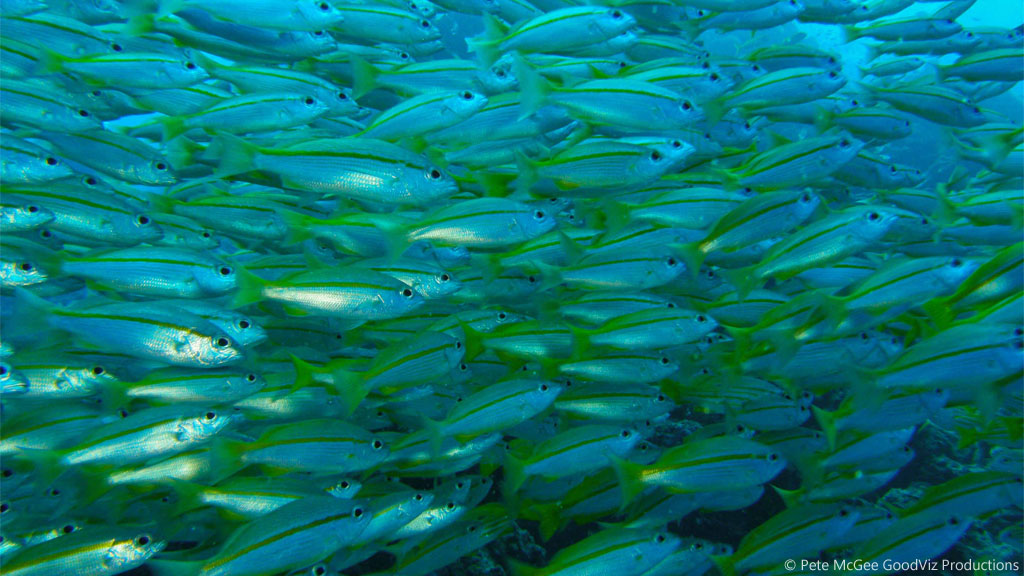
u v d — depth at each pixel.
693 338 0.81
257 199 0.88
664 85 0.91
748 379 0.88
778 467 0.75
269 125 0.87
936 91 1.12
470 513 0.81
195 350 0.69
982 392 0.69
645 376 0.82
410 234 0.79
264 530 0.62
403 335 0.88
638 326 0.82
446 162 0.94
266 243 0.93
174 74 0.86
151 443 0.68
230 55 0.96
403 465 0.79
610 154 0.83
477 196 0.94
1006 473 0.74
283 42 0.92
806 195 0.82
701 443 0.74
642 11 1.13
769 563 0.73
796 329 0.78
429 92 0.86
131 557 0.63
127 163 0.87
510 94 0.90
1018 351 0.67
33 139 0.85
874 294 0.75
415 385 0.77
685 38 1.16
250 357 0.75
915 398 0.78
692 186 0.93
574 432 0.76
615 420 0.83
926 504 0.75
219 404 0.72
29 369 0.71
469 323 0.87
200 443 0.70
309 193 0.92
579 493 0.81
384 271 0.79
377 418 0.86
